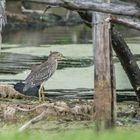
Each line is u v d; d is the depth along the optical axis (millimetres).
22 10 49656
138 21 12625
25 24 49188
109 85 13188
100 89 13211
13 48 34312
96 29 13164
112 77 13227
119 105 18156
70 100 18578
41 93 19172
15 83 21750
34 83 19203
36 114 15898
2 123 15289
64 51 32500
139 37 39062
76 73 24422
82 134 10984
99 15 13086
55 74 24172
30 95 19344
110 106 13234
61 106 16266
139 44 34500
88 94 20250
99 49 13148
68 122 15312
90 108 16094
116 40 17016
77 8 11539
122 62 17516
